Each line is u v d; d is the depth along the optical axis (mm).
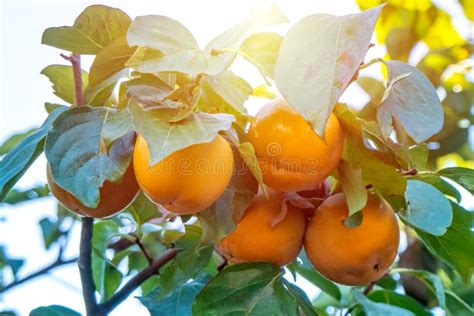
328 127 747
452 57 1402
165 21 731
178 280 849
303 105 698
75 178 735
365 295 1037
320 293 1227
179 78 759
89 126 752
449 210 834
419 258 1228
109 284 1020
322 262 819
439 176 859
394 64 799
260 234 809
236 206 787
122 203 797
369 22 712
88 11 760
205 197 722
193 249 851
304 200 819
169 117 709
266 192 761
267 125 755
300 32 722
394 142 762
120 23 770
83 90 870
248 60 771
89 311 872
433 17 1495
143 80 747
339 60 706
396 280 1229
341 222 809
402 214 827
